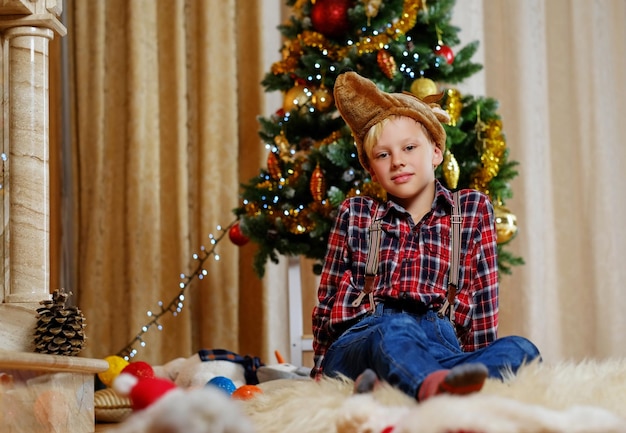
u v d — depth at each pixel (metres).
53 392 2.24
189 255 4.50
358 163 3.42
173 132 4.54
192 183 4.56
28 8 2.66
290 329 4.16
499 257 3.55
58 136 4.54
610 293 4.68
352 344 1.95
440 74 3.55
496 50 4.79
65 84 4.61
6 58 2.71
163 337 4.44
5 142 2.69
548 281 4.71
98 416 2.98
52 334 2.49
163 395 1.37
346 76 2.30
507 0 4.79
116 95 4.60
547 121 4.79
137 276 4.45
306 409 1.69
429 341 1.99
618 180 4.78
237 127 4.56
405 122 2.26
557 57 4.82
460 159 3.54
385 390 1.60
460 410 1.31
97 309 4.46
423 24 3.58
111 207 4.54
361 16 3.44
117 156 4.57
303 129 3.60
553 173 4.78
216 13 4.57
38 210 2.67
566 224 4.76
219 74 4.55
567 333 4.71
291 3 3.84
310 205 3.50
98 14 4.59
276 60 4.64
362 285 2.21
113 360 3.33
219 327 4.41
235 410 1.15
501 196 3.54
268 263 4.49
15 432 2.02
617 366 1.92
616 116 4.79
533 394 1.61
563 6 4.83
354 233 2.26
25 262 2.63
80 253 4.54
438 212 2.25
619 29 4.80
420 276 2.14
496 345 1.81
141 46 4.54
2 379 1.96
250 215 3.67
